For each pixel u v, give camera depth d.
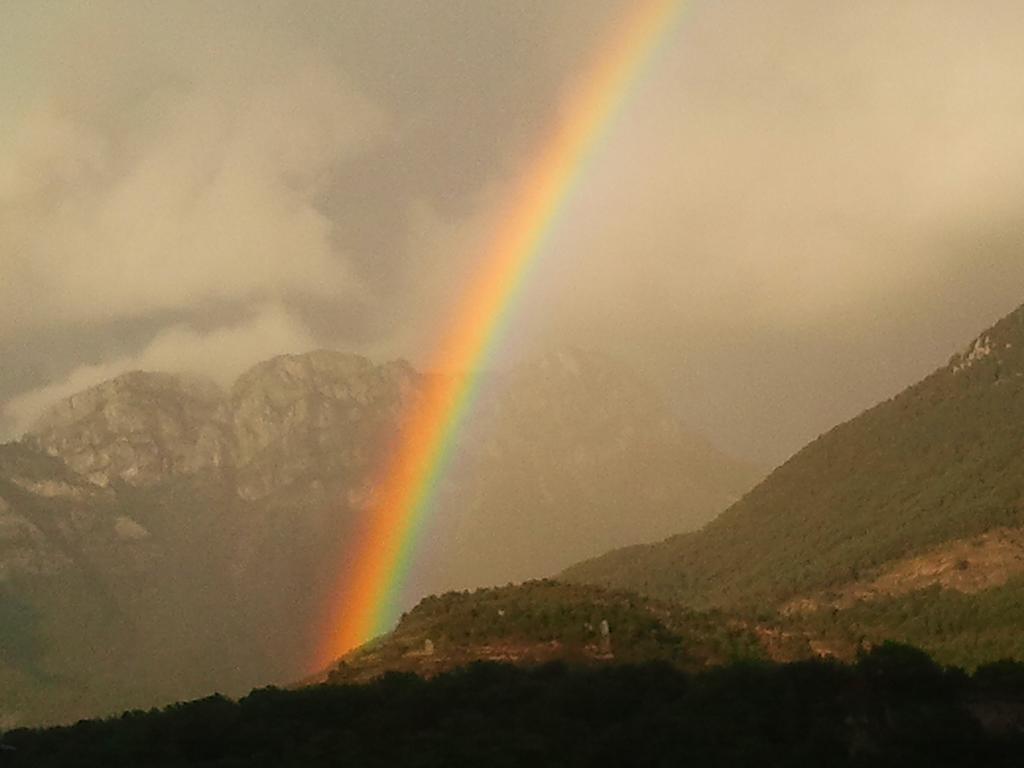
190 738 96.94
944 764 88.69
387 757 86.81
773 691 97.56
